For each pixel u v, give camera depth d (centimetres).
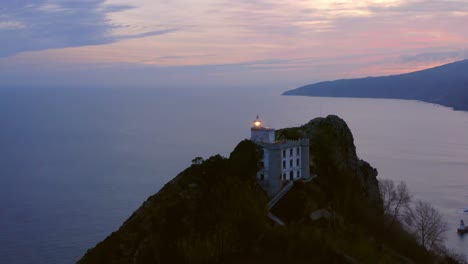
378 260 12525
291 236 12112
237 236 12244
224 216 12675
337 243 12469
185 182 13938
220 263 11712
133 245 12775
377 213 15812
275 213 13350
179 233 12544
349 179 15762
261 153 14225
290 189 14000
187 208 13125
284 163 14125
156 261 12181
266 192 13962
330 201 14288
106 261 12688
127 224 13650
